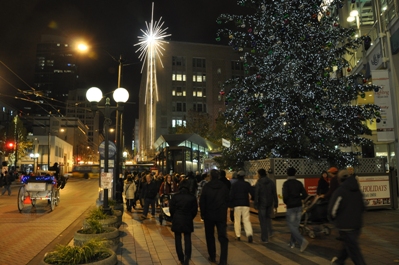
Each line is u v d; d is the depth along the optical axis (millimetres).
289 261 6633
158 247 8125
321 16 16844
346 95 14789
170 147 28109
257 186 8570
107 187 10008
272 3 14805
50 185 15609
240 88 15305
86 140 134000
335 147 15289
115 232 7246
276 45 14688
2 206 17406
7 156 49750
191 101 76000
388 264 6273
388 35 18250
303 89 14430
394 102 17781
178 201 6605
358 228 5246
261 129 15469
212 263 6625
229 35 15203
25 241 9055
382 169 14086
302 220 9289
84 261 4910
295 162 12945
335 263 5859
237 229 8641
